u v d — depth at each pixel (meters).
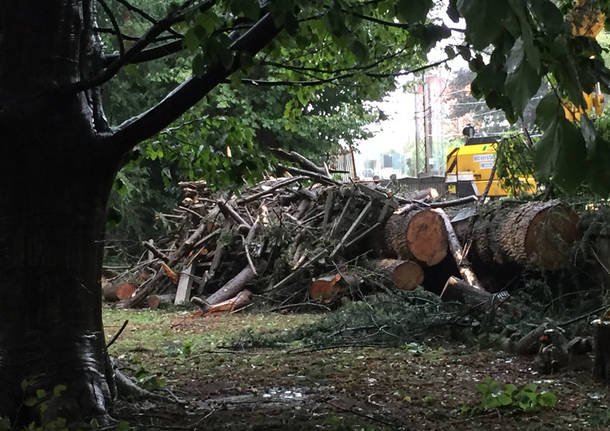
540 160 1.75
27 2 4.96
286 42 4.79
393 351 8.40
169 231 16.38
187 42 3.29
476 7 1.58
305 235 13.30
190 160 7.52
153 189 23.98
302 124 23.64
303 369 7.45
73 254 5.09
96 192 5.17
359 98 7.58
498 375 6.95
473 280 11.43
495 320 8.84
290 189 14.82
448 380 6.75
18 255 4.97
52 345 4.95
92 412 4.86
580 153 1.72
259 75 20.08
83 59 5.27
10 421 4.74
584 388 6.19
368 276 12.38
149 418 5.25
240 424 5.11
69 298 5.05
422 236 12.41
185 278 14.08
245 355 8.48
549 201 10.76
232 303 12.64
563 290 10.38
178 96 4.89
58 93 4.88
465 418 5.38
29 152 4.94
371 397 6.07
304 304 12.47
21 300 4.95
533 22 1.91
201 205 14.98
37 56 4.95
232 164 7.14
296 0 3.29
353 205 13.42
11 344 4.91
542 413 5.43
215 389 6.55
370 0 4.27
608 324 6.41
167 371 7.51
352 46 3.34
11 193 4.98
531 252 10.46
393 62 6.99
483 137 25.09
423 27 2.99
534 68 1.59
